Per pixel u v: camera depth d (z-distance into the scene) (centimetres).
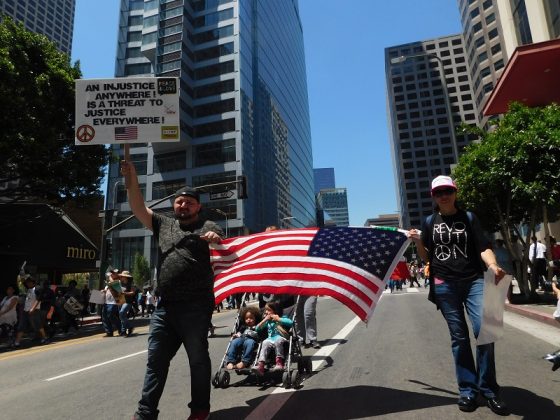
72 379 635
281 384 502
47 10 13812
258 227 6981
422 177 13225
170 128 405
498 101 2130
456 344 375
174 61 6956
